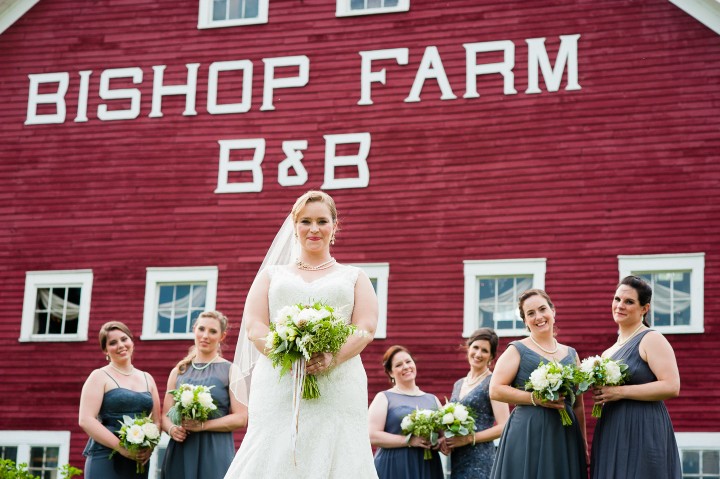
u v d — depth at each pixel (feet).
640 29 53.42
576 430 25.81
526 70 54.49
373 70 56.65
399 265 54.13
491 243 53.21
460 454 31.04
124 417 30.55
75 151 59.47
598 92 53.36
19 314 58.18
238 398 29.40
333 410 19.60
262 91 57.88
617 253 51.65
